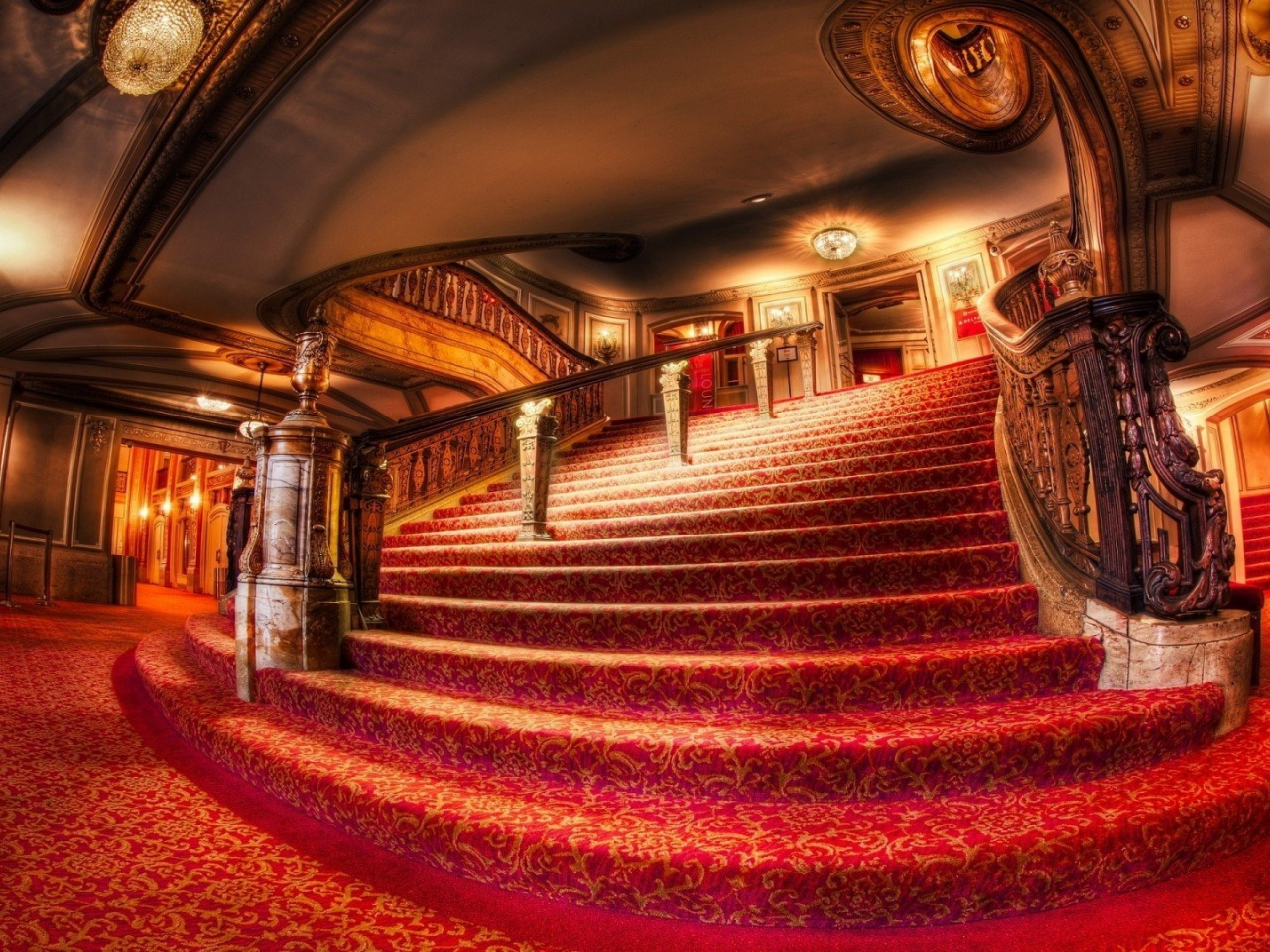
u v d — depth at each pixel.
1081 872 1.52
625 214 10.40
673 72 6.55
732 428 7.63
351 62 4.69
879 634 2.59
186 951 1.36
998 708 2.10
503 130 6.33
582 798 1.85
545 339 11.20
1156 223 6.46
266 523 3.14
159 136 4.83
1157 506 2.33
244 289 6.98
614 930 1.47
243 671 3.09
